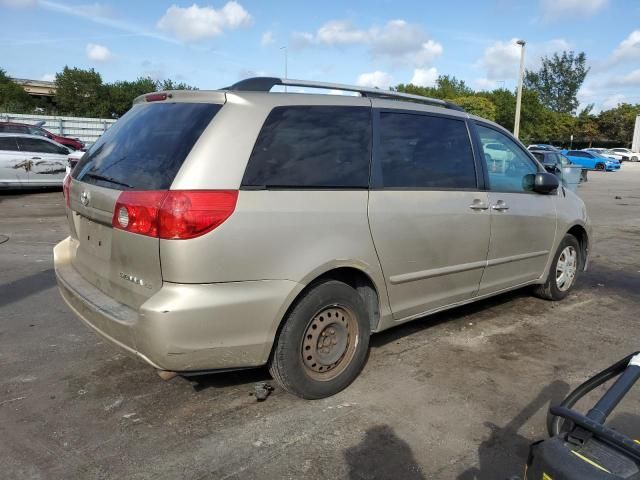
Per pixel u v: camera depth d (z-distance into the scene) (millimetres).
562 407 1856
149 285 2799
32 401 3227
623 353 4199
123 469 2615
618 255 8102
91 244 3283
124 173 3039
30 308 4867
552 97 91750
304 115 3205
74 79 59750
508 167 4621
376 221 3398
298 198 3027
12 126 20062
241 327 2832
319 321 3217
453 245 3977
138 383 3479
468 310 5152
